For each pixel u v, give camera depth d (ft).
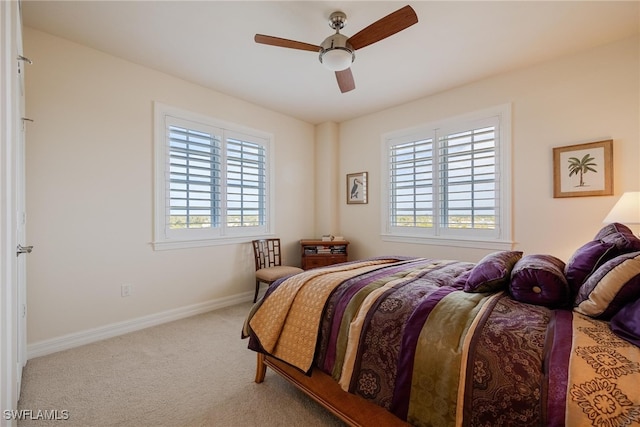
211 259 10.70
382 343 3.86
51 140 7.33
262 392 5.68
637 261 3.28
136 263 8.83
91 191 7.98
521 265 4.26
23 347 6.26
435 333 3.50
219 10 6.52
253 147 12.14
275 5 6.37
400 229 12.22
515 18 6.76
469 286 4.56
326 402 4.65
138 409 5.16
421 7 6.39
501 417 2.80
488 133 9.77
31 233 7.04
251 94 11.10
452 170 10.61
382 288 4.69
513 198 9.28
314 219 14.74
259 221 12.42
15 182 4.30
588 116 8.04
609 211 7.77
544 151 8.72
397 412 3.51
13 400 4.08
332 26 6.84
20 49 5.43
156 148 9.25
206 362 6.84
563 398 2.55
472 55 8.36
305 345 4.76
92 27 7.11
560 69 8.46
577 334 3.05
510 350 3.00
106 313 8.22
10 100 3.68
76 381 6.02
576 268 4.07
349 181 13.97
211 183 10.73
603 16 6.70
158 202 9.30
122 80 8.55
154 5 6.35
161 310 9.36
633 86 7.47
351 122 13.93
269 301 5.65
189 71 9.32
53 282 7.35
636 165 7.43
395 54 8.28
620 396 2.40
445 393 3.14
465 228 10.33
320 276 5.69
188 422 4.85
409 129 11.81
